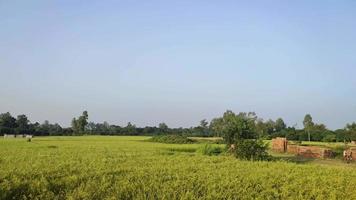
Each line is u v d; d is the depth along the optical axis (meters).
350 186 25.39
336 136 102.88
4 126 136.00
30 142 71.06
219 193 21.28
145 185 22.34
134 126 151.50
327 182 26.48
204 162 35.41
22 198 19.22
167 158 38.38
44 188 20.03
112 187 21.31
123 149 51.47
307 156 58.50
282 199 21.66
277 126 127.19
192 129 146.62
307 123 114.75
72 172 26.05
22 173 24.09
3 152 42.97
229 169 30.66
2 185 19.91
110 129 150.38
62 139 90.12
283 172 29.97
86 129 145.38
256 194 22.08
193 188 22.50
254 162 37.06
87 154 41.66
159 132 147.88
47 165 29.23
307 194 22.88
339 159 54.69
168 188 21.69
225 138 45.91
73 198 18.84
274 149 68.12
